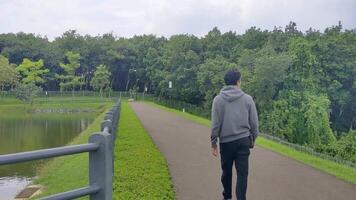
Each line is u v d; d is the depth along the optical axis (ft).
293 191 31.01
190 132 75.77
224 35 251.80
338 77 191.52
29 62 338.95
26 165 67.82
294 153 53.72
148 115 126.62
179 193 29.45
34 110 269.64
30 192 46.44
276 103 164.35
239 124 22.52
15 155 10.18
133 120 96.22
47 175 52.60
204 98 212.43
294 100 167.53
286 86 170.91
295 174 37.81
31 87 305.12
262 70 163.32
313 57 172.65
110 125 26.04
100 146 12.84
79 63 362.53
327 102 168.25
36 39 386.73
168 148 53.26
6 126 168.76
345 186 33.14
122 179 31.99
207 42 244.83
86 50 377.91
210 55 231.91
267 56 168.86
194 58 230.07
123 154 44.39
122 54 374.63
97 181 12.88
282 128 161.89
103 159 12.83
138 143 54.08
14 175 61.77
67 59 370.53
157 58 297.33
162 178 33.01
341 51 191.11
